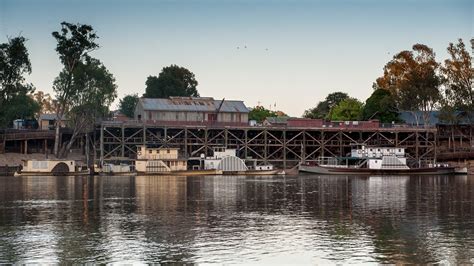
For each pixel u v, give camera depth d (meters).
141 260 40.47
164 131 143.88
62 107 146.38
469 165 153.25
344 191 88.88
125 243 45.62
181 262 40.03
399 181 115.31
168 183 105.38
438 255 41.75
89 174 132.50
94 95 145.50
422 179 123.69
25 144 146.38
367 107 179.25
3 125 143.12
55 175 129.75
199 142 148.75
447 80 175.25
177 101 158.25
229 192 86.12
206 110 155.62
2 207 66.69
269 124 153.62
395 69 185.12
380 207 67.56
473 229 51.78
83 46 148.00
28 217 58.78
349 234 49.38
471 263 39.66
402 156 145.12
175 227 52.78
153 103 155.38
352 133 157.25
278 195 81.62
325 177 129.75
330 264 39.56
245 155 146.38
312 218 58.44
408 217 59.28
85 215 60.22
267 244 45.34
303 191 88.44
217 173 137.38
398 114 179.12
